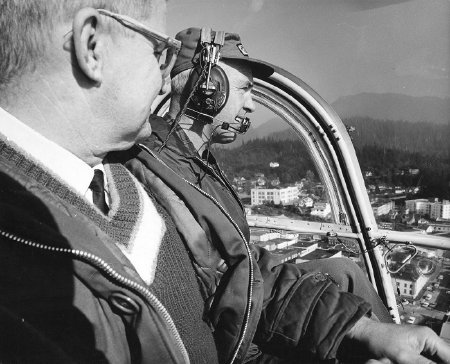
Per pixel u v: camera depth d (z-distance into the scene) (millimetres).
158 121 1537
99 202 810
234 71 1741
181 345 722
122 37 686
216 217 1108
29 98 653
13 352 535
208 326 962
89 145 729
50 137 686
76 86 668
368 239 2109
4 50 615
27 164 664
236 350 1021
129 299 630
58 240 589
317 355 1052
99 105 700
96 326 623
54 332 599
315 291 1149
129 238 779
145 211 857
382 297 2074
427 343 966
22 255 590
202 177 1481
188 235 1095
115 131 741
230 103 1748
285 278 1213
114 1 665
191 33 1707
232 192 1588
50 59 636
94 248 612
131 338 671
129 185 924
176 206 1110
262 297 1082
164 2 771
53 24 617
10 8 600
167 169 1144
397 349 972
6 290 575
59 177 697
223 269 1244
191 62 1673
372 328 1032
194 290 916
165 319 676
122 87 706
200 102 1621
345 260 1385
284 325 1111
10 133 652
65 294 603
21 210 588
